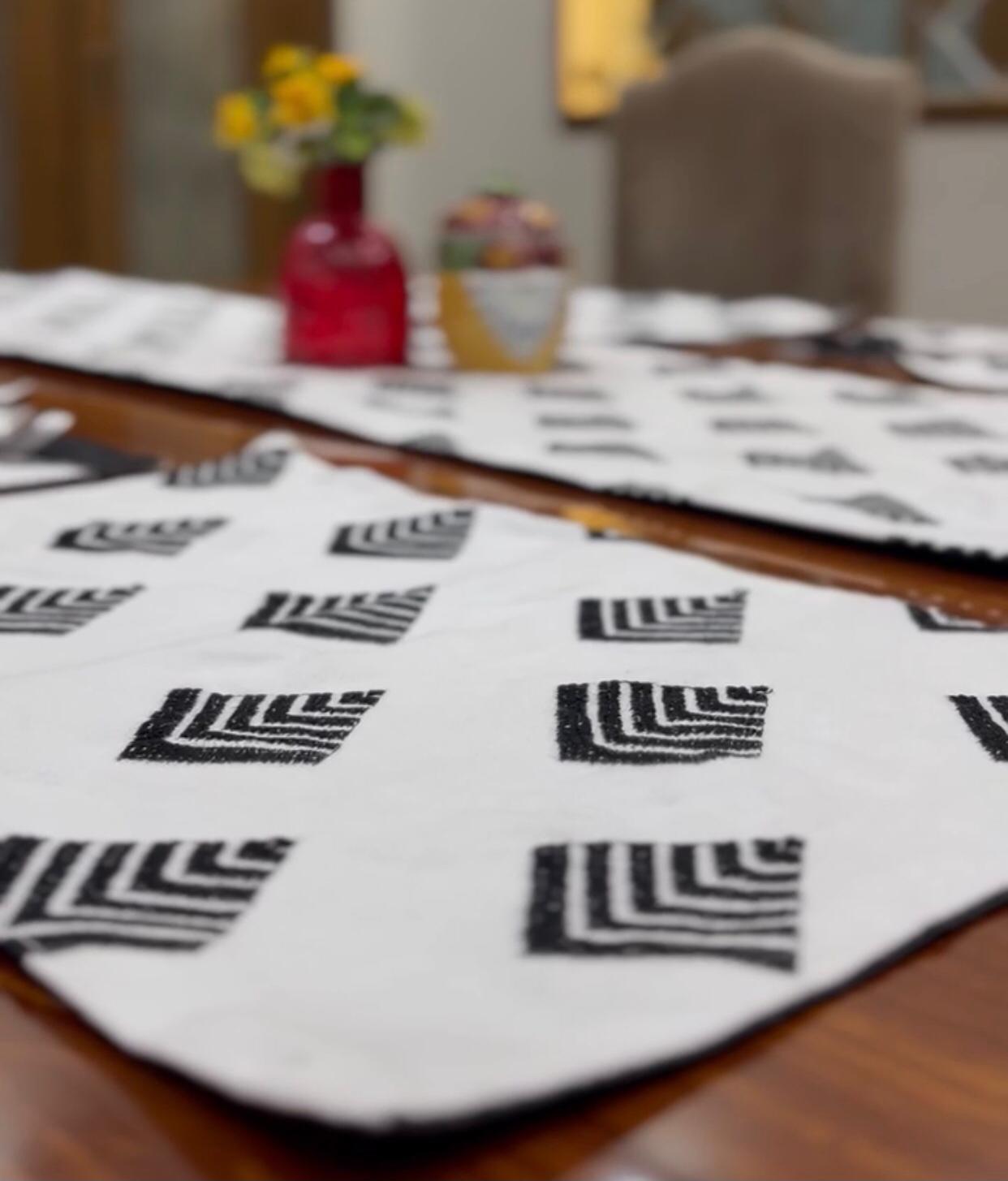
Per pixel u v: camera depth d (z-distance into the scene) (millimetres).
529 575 569
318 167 1134
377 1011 255
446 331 1117
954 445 862
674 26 3068
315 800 357
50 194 3262
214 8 3365
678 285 2041
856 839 336
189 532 636
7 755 385
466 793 362
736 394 1036
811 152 1923
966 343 1293
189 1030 246
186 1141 231
